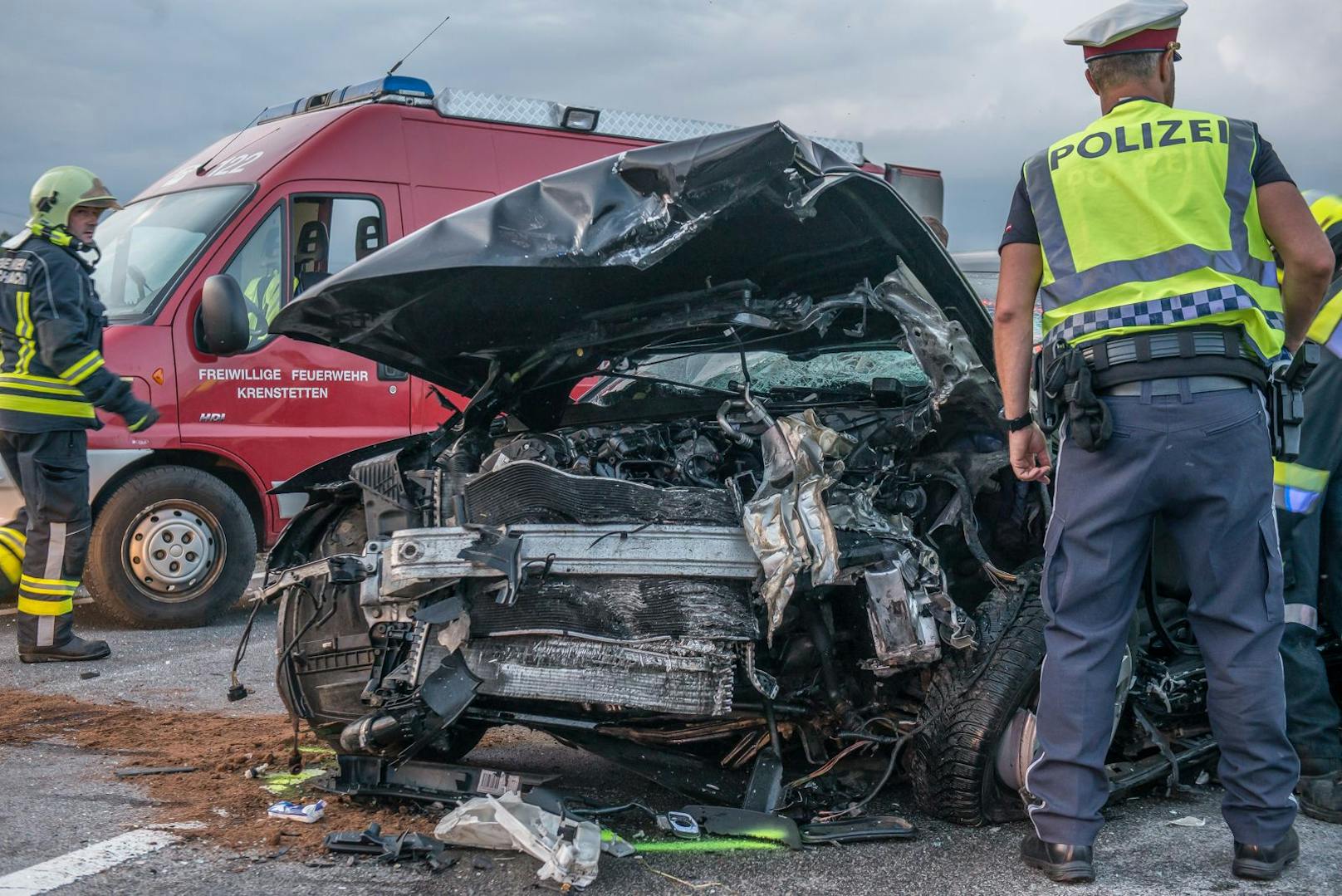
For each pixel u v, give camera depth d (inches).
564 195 140.8
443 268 137.7
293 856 129.4
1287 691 148.6
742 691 143.6
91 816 143.0
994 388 151.8
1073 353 125.8
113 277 294.2
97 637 271.6
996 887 123.8
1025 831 140.9
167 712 199.8
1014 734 140.6
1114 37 129.0
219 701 208.8
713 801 143.9
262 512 296.5
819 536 135.9
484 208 142.1
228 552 285.7
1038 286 134.2
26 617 239.6
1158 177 124.8
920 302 154.3
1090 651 127.7
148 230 300.4
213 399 283.3
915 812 147.8
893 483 157.2
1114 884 124.5
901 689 153.3
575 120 335.6
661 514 138.6
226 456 285.3
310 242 297.0
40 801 149.3
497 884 122.1
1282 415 133.8
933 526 156.1
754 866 128.6
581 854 122.8
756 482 152.3
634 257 137.3
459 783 143.4
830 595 149.2
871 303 156.5
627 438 163.8
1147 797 154.4
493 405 168.7
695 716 133.0
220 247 286.7
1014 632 143.9
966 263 355.6
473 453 162.9
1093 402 123.4
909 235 150.0
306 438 292.5
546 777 145.4
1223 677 125.8
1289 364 138.1
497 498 141.5
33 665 239.5
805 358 198.5
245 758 165.9
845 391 189.5
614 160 140.9
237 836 135.2
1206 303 122.0
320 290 146.6
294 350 291.9
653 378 185.6
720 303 153.2
